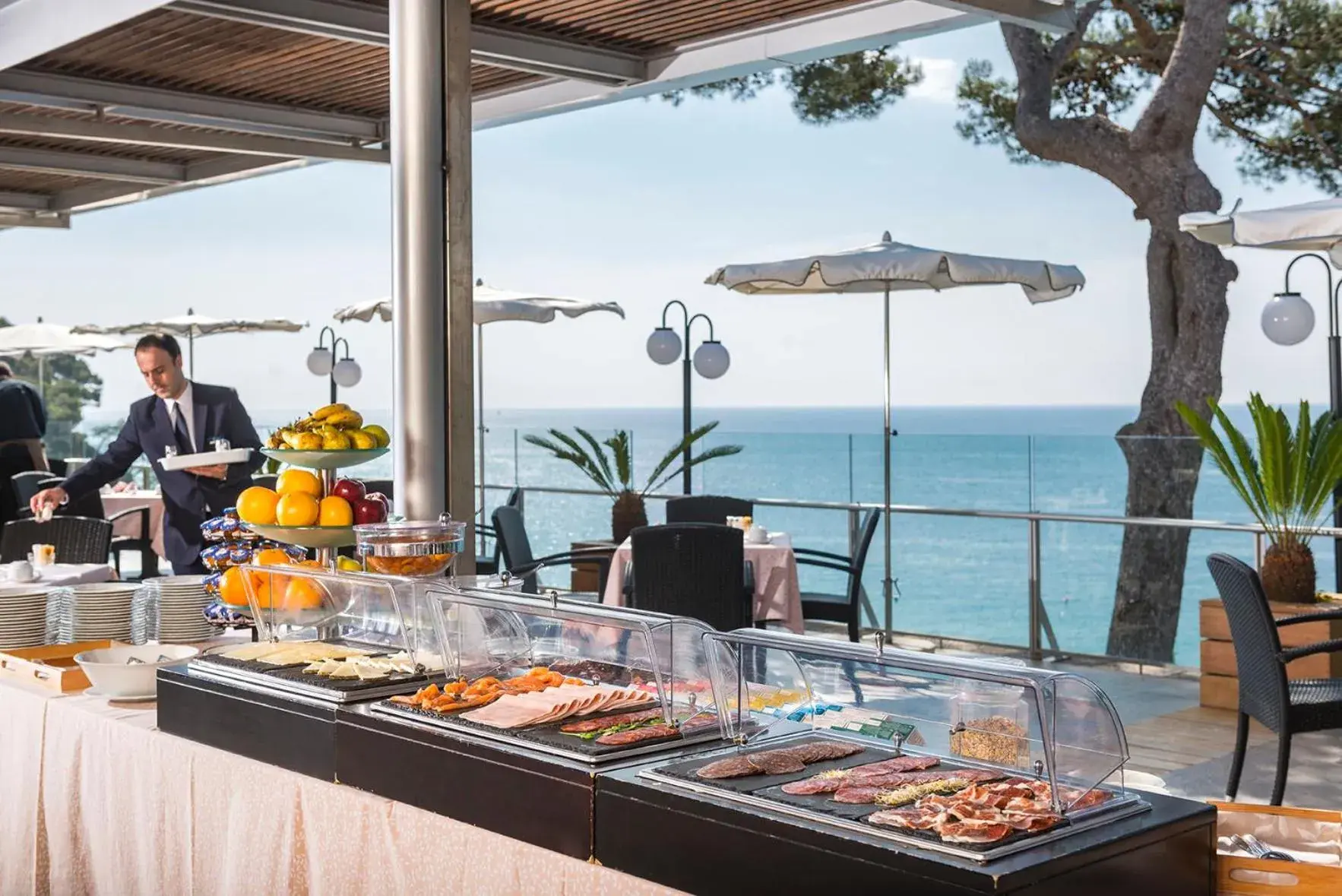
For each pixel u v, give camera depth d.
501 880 2.15
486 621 2.58
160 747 2.85
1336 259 6.22
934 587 7.98
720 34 5.61
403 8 3.83
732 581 5.42
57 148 7.72
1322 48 11.81
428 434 3.88
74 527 6.09
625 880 1.99
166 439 4.99
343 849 2.42
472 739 2.23
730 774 2.01
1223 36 10.45
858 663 2.15
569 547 9.33
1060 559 7.56
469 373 3.97
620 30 5.53
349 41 5.41
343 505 3.12
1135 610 7.32
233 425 5.04
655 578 5.42
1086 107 13.03
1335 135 11.88
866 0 5.17
